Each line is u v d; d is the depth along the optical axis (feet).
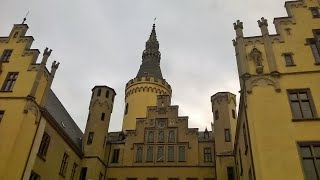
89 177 123.75
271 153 68.33
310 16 91.71
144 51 231.09
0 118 91.71
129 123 176.55
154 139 139.95
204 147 135.33
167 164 132.36
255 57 84.94
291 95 77.61
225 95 144.46
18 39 111.04
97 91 150.10
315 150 67.72
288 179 64.39
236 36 92.73
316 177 64.44
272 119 73.41
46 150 101.60
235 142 113.70
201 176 127.44
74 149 122.93
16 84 99.35
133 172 132.46
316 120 71.72
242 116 88.58
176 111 146.00
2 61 105.60
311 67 81.35
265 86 79.20
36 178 95.20
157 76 208.03
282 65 82.99
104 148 138.92
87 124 141.18
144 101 184.65
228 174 120.78
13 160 84.94
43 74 103.24
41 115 98.68
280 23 91.50
